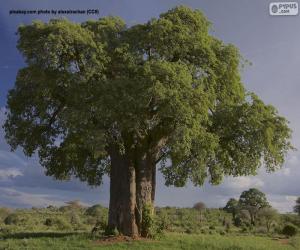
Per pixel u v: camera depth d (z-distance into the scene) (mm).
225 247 24328
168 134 26484
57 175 31594
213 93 26625
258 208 79625
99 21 27516
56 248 22406
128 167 27312
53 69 25344
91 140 23750
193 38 26188
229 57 28219
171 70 23609
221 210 98875
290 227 49062
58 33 24594
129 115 24078
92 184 32656
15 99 27312
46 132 28750
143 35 26000
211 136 25188
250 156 27922
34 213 78812
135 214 27031
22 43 25344
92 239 25156
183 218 74438
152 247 23375
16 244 23734
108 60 25609
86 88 24984
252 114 26781
